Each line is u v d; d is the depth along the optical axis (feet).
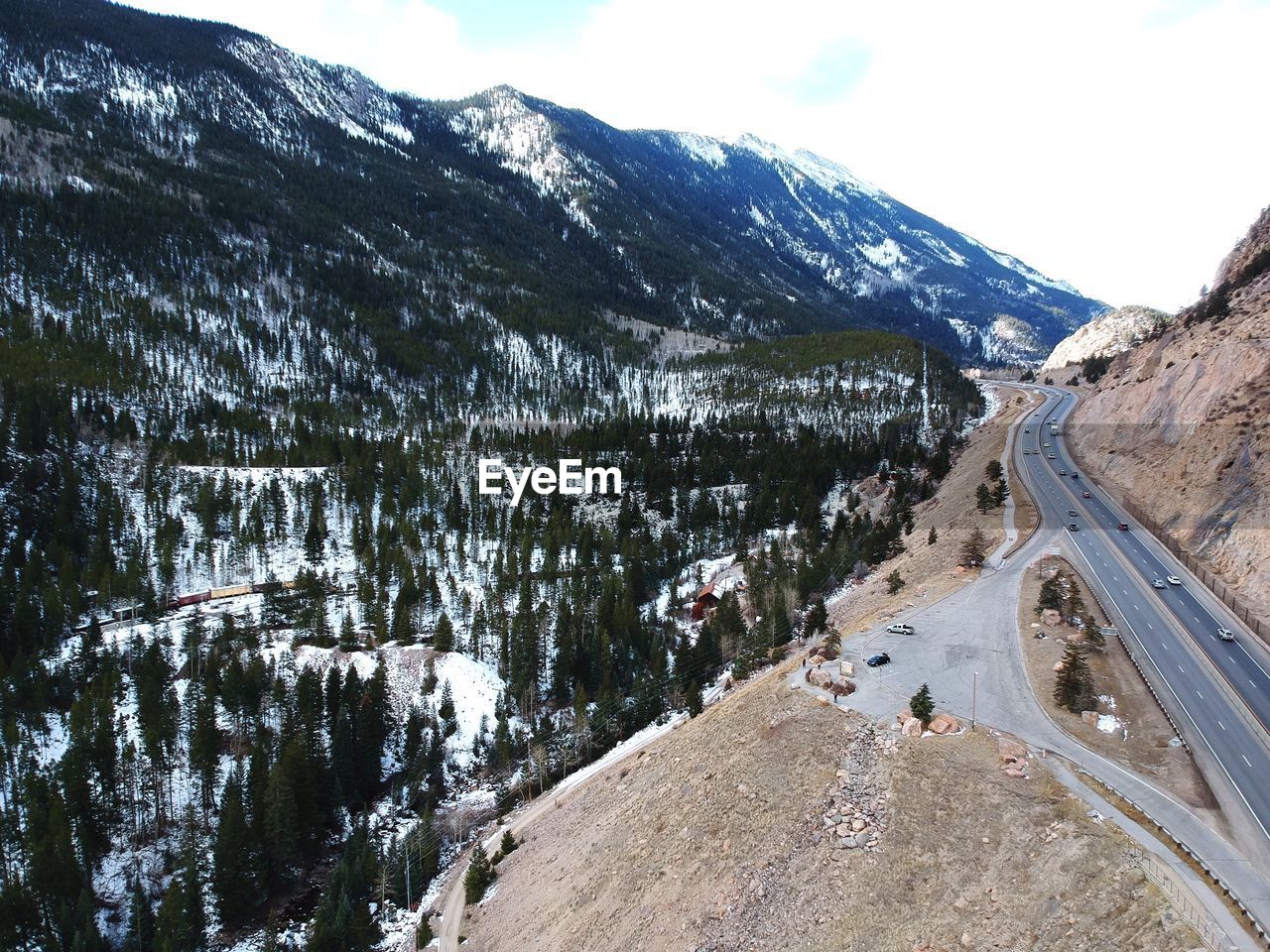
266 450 654.53
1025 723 212.84
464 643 439.63
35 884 258.37
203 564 503.61
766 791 212.64
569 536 554.46
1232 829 164.04
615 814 254.27
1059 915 148.87
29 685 349.82
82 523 491.72
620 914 204.33
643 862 218.79
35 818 279.08
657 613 474.08
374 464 648.79
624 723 358.02
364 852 296.51
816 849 187.42
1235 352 360.48
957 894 162.09
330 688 357.82
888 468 619.26
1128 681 231.09
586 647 415.44
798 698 243.81
